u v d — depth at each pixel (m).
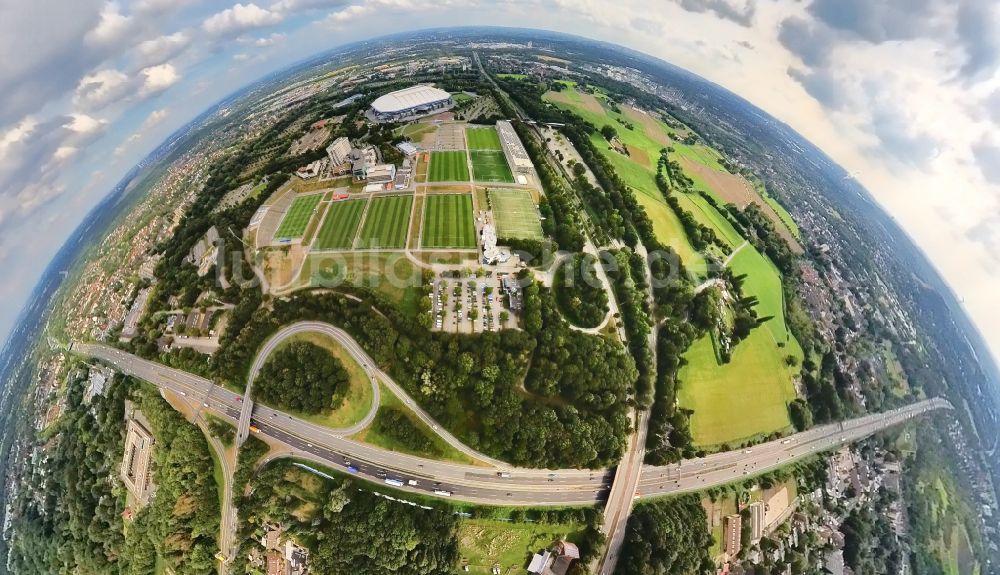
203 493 159.38
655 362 184.12
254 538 150.12
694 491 168.62
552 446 148.88
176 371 184.62
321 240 197.88
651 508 154.50
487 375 150.00
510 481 149.00
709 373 196.12
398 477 146.25
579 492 152.62
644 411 173.00
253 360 168.62
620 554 148.62
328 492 145.00
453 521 139.50
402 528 133.88
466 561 139.88
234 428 164.50
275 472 148.38
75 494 198.12
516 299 172.25
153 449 175.75
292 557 144.88
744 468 184.38
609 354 169.25
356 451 151.75
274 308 170.38
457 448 150.12
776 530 180.88
